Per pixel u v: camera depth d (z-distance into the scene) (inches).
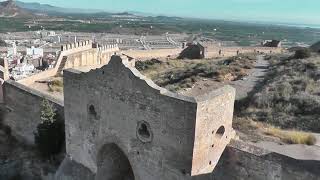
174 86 1584.6
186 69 2039.9
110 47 2859.3
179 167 610.5
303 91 1232.8
